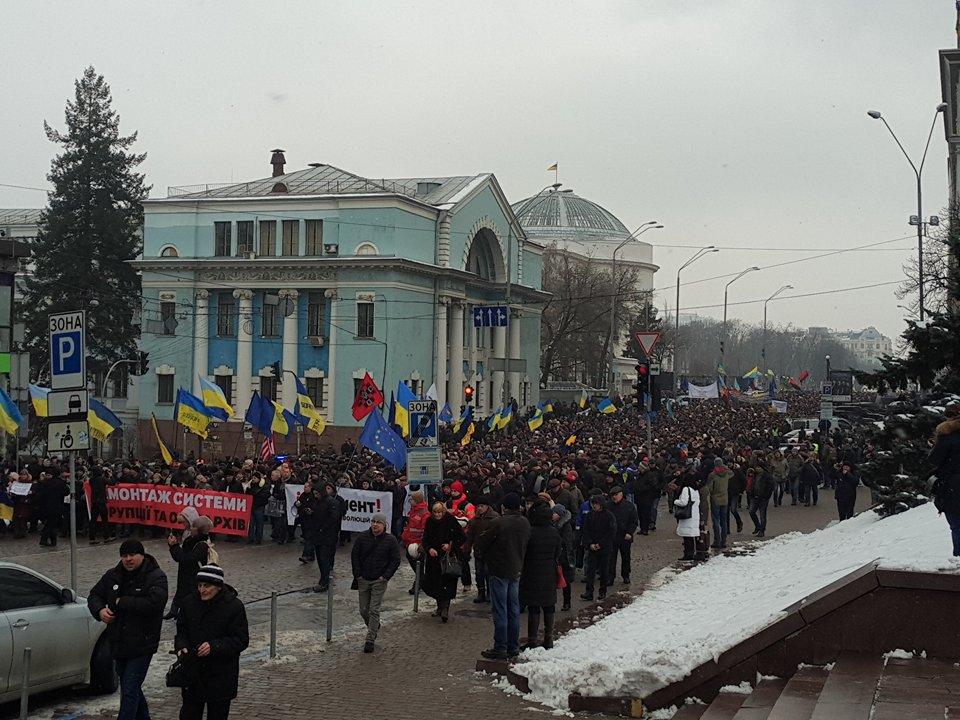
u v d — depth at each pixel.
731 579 19.75
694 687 11.38
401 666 14.11
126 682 10.19
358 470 31.56
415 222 62.66
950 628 10.68
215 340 63.69
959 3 44.97
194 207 63.88
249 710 11.77
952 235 23.06
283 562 24.59
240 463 33.22
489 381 74.38
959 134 38.03
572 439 41.09
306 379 61.91
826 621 10.99
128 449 66.19
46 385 62.44
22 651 11.36
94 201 68.00
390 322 60.03
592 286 91.06
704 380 111.88
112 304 66.81
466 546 17.55
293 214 62.22
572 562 21.08
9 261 35.94
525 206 134.00
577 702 11.81
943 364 20.58
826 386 74.25
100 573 22.53
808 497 38.19
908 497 22.16
